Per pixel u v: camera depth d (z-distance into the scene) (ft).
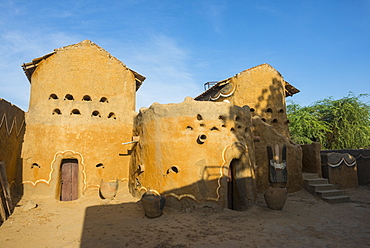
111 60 46.44
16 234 24.79
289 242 22.63
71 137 41.50
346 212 33.63
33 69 44.42
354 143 75.92
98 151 42.60
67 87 43.16
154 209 29.71
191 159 33.58
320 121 79.97
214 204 32.09
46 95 42.24
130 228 26.63
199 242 22.61
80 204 36.96
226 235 24.39
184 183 33.17
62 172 41.75
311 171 48.47
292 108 89.10
